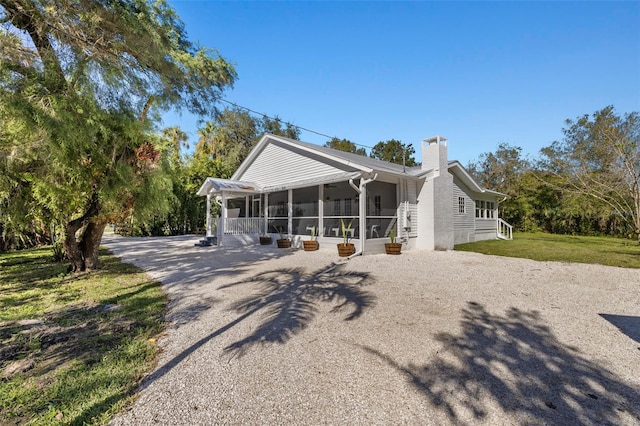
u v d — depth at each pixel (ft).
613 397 7.30
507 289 17.66
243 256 32.71
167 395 7.43
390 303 15.08
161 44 21.03
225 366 8.91
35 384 7.96
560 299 15.60
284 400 7.22
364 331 11.59
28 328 12.10
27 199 20.21
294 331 11.61
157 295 16.97
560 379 8.14
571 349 9.96
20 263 28.73
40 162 17.84
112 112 20.20
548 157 63.87
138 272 24.06
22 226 20.90
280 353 9.77
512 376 8.30
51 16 16.61
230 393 7.51
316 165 39.58
